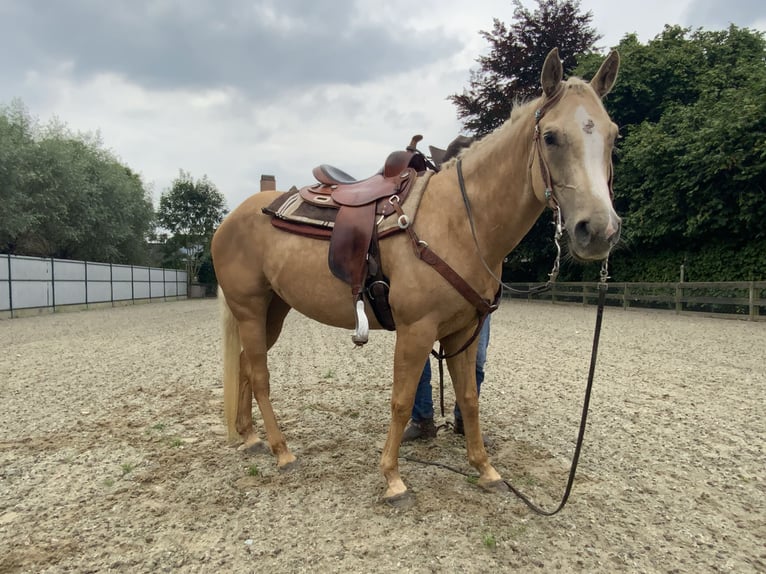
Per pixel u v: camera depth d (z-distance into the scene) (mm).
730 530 2254
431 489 2654
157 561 2023
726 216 12164
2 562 2021
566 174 1958
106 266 21250
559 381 5309
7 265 15055
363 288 2482
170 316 15633
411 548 2094
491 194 2336
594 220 1836
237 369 3277
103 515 2408
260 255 3010
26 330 11234
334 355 7246
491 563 1989
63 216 20875
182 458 3127
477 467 2697
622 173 15031
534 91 21219
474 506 2461
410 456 3150
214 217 33406
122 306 22016
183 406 4410
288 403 4504
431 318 2350
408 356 2383
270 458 3127
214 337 9750
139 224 27266
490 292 2424
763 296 10836
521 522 2309
